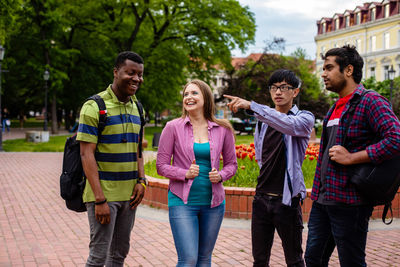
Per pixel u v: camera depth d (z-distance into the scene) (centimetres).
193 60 3138
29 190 824
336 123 267
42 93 3284
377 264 421
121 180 289
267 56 3216
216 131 311
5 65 2680
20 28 2858
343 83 268
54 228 550
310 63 4084
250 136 2855
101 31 2820
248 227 552
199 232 304
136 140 300
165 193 650
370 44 5472
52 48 2858
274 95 317
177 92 3403
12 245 471
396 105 2467
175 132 306
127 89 286
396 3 5128
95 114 276
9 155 1535
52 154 1599
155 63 2986
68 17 2981
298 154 308
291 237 307
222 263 424
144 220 593
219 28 2633
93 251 286
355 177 245
